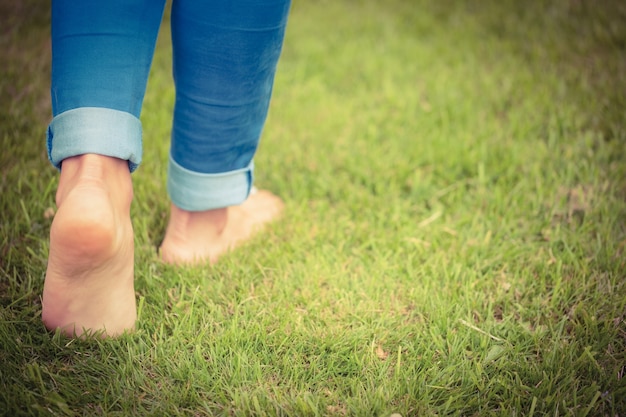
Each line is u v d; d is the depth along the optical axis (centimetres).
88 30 123
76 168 123
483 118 250
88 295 134
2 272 161
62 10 123
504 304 164
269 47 136
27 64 261
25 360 137
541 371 141
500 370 143
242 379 138
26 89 244
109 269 130
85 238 118
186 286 164
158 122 235
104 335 142
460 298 163
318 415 130
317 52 296
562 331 155
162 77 266
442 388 138
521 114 250
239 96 140
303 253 180
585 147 227
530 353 149
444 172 219
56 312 136
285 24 139
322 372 141
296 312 158
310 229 191
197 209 159
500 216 199
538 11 330
